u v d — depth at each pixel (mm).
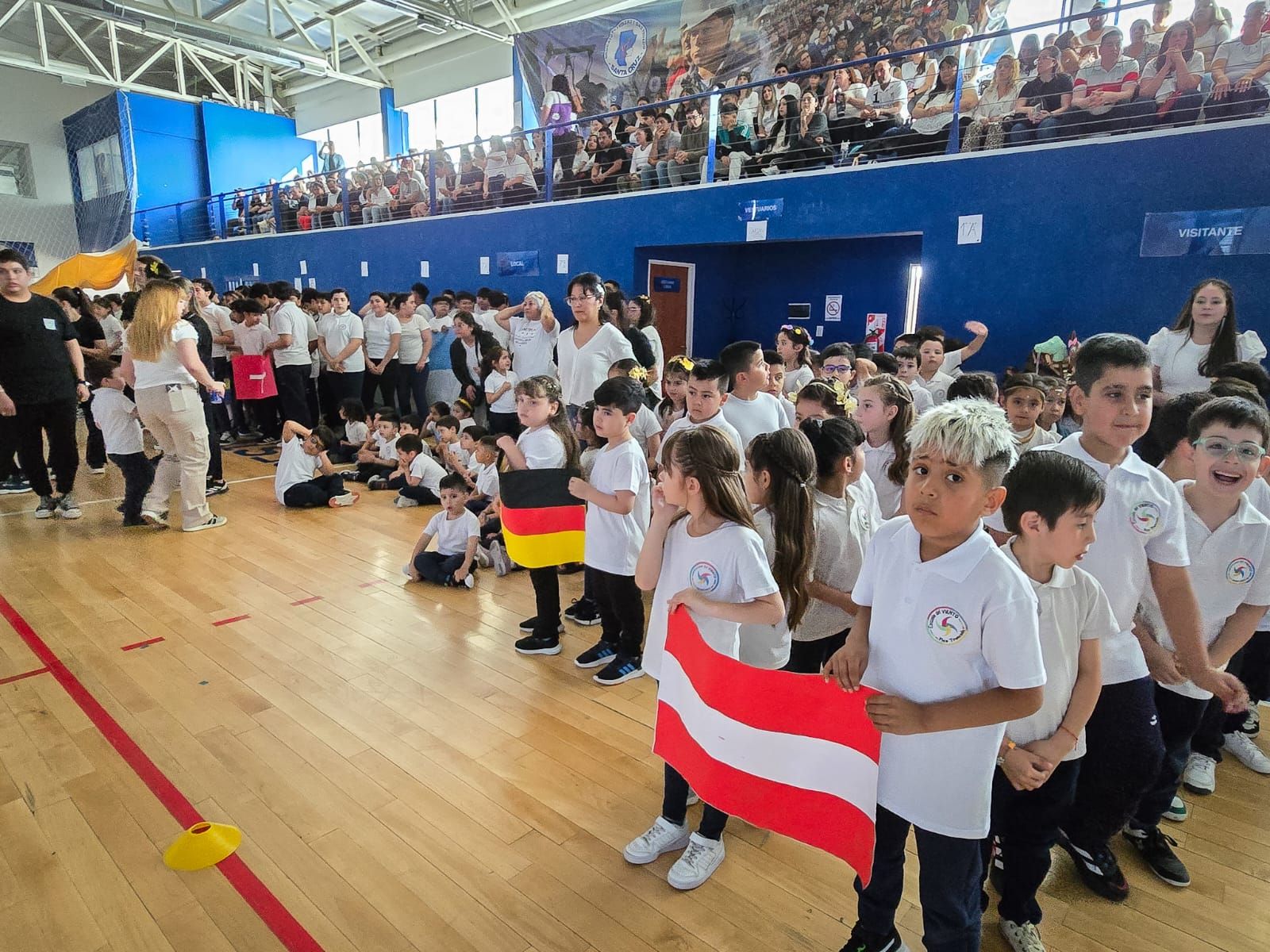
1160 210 4633
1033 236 5121
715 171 7020
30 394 5008
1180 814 2287
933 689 1378
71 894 1940
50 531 5090
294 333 7516
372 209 10789
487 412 7145
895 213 5750
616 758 2578
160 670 3180
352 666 3238
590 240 7844
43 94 15273
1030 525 1448
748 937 1828
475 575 4391
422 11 10484
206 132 14734
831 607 2328
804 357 5105
